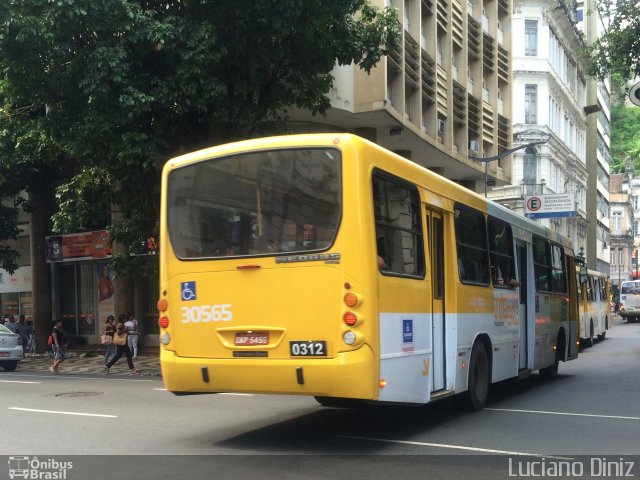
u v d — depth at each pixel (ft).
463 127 94.32
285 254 23.17
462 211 31.30
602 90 241.55
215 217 24.73
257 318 23.32
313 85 50.60
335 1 44.73
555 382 44.93
